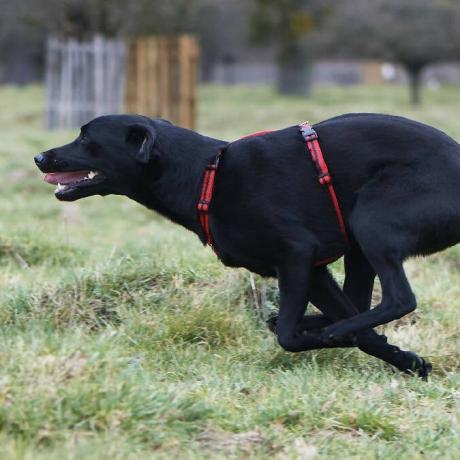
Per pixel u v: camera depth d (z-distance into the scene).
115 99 33.50
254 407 7.98
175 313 9.96
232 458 7.05
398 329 10.39
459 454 7.27
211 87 65.12
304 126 9.08
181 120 30.48
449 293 11.79
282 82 55.12
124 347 9.05
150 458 6.74
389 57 49.41
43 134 30.72
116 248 12.83
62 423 6.95
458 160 8.84
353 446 7.41
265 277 9.67
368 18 49.72
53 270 12.77
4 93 56.84
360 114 9.17
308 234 8.82
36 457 6.46
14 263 13.33
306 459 7.09
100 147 9.19
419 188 8.67
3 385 7.14
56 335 8.25
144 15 38.81
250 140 9.02
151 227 17.91
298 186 8.80
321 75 82.06
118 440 6.88
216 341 9.74
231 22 54.84
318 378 8.66
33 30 51.16
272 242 8.80
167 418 7.29
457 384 8.82
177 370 8.82
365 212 8.70
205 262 11.29
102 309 10.16
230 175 8.87
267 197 8.77
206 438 7.34
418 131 8.87
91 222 18.80
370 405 8.01
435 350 9.85
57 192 9.41
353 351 9.78
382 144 8.81
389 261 8.68
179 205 9.13
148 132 8.91
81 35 35.56
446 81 80.19
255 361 9.32
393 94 58.34
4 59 69.62
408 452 7.31
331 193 8.82
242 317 10.10
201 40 55.62
